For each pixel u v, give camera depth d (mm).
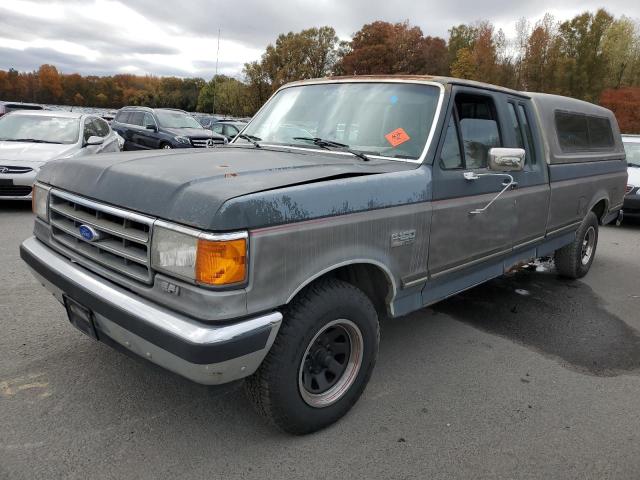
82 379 3412
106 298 2619
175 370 2432
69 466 2607
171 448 2801
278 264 2477
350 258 2850
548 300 5645
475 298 5586
